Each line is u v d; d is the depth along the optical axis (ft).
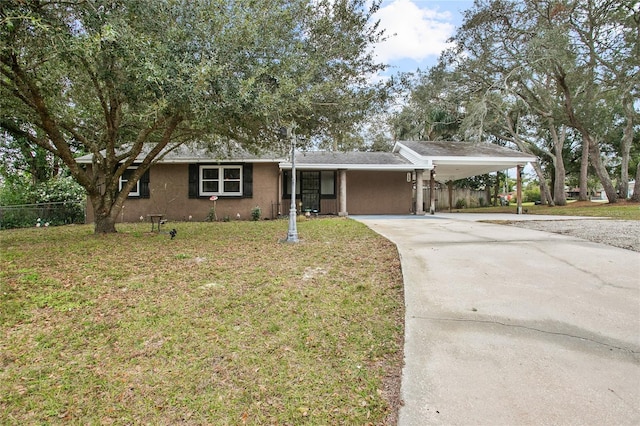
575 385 7.01
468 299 11.68
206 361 8.23
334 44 21.94
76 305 11.47
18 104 23.29
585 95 52.01
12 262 17.12
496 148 53.78
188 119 20.34
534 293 12.01
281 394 7.04
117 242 23.58
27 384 7.37
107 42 15.52
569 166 87.51
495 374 7.48
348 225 32.32
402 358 8.26
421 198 48.32
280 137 25.77
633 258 15.74
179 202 44.86
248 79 17.29
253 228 32.37
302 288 13.15
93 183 27.58
